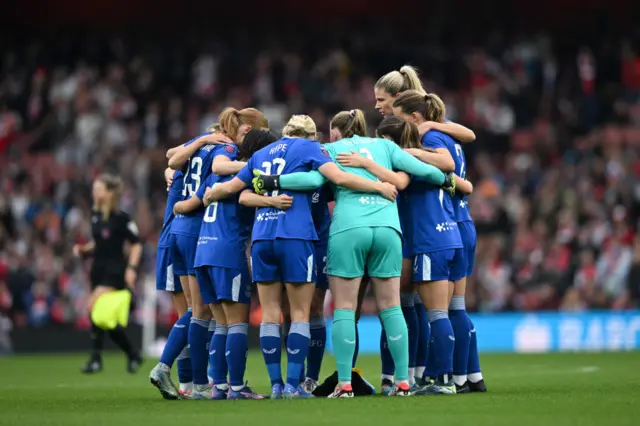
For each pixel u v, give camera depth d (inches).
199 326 1000.9
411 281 1016.2
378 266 940.6
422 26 3860.7
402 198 1000.9
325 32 3870.6
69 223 2787.9
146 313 2309.3
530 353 2124.8
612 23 3686.0
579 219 2645.2
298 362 933.2
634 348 2265.0
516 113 3292.3
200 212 1017.5
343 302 936.3
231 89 3572.8
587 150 3011.8
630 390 1002.7
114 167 2960.1
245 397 953.5
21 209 2908.5
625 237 2524.6
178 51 3659.0
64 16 4062.5
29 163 3166.8
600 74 3452.3
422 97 1039.0
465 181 1023.0
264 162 951.0
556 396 911.0
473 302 2464.3
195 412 784.9
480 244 2549.2
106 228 1581.0
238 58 3654.0
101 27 4047.7
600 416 718.5
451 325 986.1
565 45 3624.5
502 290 2480.3
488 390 1036.5
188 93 3540.8
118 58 3725.4
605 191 2812.5
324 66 3499.0
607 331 2279.8
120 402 938.7
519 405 808.9
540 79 3496.6
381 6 4030.5
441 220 977.5
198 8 4074.8
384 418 717.3
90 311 1568.7
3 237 2706.7
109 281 1577.3
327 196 1018.1
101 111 3319.4
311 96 3356.3
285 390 928.3
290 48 3762.3
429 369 1002.1
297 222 931.3
